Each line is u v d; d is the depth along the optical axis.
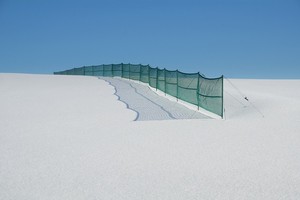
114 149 8.62
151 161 7.47
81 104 18.78
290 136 9.80
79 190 5.75
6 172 6.87
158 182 6.08
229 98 20.86
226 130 11.04
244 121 12.97
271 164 7.04
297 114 14.21
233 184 5.89
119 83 29.28
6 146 9.24
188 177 6.33
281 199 5.17
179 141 9.46
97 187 5.88
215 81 14.93
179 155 7.94
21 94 23.16
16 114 15.74
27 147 9.09
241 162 7.23
